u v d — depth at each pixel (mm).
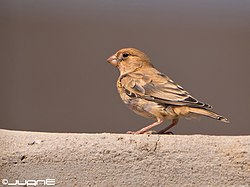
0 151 8102
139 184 8008
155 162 8047
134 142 8117
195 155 8086
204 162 8078
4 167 8062
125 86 10016
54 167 8031
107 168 8023
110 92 17875
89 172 8016
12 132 8391
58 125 16906
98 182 8008
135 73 10133
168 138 8211
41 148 8086
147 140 8141
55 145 8102
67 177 8016
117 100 17500
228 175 8062
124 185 8008
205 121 15766
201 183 8047
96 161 8031
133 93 9875
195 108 9352
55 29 18797
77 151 8047
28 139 8203
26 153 8070
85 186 8008
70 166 8031
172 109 9539
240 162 8086
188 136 8250
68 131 16812
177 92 9594
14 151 8086
